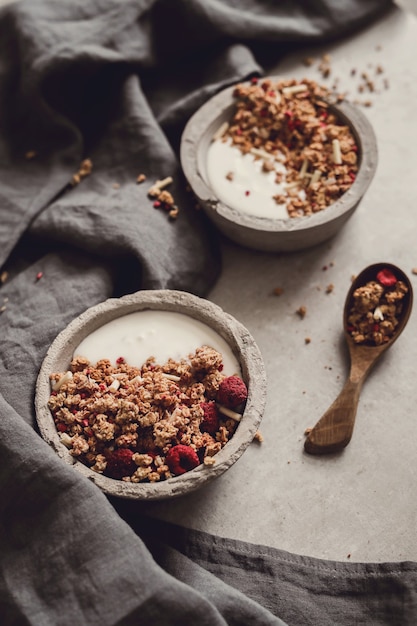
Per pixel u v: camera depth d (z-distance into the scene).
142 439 0.63
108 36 0.77
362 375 0.68
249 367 0.64
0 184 0.76
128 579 0.58
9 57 0.78
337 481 0.67
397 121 0.80
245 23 0.79
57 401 0.64
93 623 0.58
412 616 0.62
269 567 0.64
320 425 0.67
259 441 0.68
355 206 0.70
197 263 0.73
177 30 0.80
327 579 0.64
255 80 0.77
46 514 0.61
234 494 0.67
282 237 0.71
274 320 0.73
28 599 0.59
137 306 0.67
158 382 0.64
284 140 0.75
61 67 0.76
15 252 0.75
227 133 0.75
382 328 0.69
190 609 0.58
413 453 0.67
